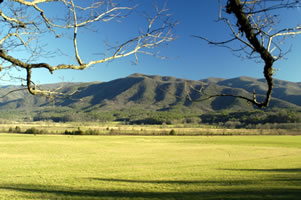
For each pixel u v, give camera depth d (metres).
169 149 65.12
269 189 18.89
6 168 35.22
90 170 33.50
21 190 21.02
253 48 2.76
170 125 196.62
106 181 25.25
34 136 102.56
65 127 168.38
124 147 69.88
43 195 19.05
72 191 20.47
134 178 26.95
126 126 194.62
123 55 3.57
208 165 37.69
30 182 24.91
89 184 23.67
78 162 41.94
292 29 2.71
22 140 85.12
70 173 30.89
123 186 22.50
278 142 83.06
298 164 37.59
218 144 78.31
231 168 34.12
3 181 25.59
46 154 53.47
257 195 16.84
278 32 2.71
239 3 2.60
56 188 21.83
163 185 22.78
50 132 126.25
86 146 71.19
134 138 101.69
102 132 130.00
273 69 2.79
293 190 18.16
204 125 189.12
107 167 36.31
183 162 41.75
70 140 88.75
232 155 52.28
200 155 52.50
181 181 24.69
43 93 3.84
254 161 42.22
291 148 65.94
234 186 21.03
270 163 39.34
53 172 31.77
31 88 3.71
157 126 190.75
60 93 3.94
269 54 2.74
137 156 50.94
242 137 105.38
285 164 37.81
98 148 66.56
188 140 93.50
